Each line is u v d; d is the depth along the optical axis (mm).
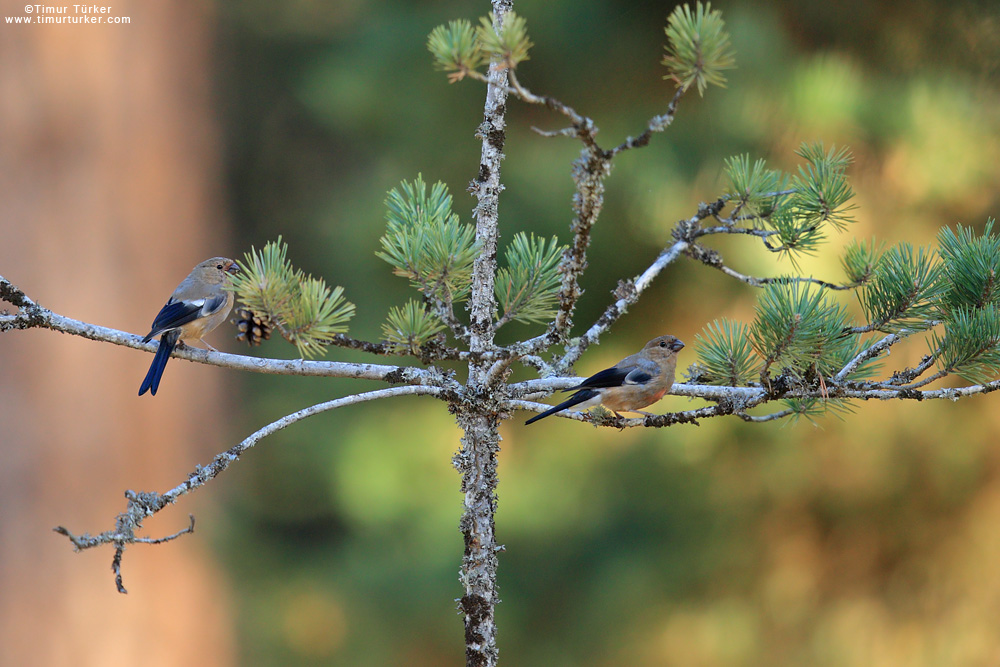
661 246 12539
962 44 11922
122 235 14594
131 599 14250
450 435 16625
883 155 12398
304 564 18266
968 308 5492
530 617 14898
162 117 15492
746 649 14305
